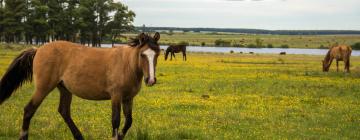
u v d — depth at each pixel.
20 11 96.69
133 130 12.71
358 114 16.86
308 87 25.61
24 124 10.90
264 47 168.25
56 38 105.94
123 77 10.30
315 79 30.83
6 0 97.62
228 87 24.78
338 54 37.72
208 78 30.20
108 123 13.87
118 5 107.75
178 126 13.62
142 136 11.47
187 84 25.86
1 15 97.31
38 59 10.94
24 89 22.25
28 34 100.19
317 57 76.19
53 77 10.91
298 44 193.38
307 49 157.25
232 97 20.56
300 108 17.89
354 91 24.27
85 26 100.50
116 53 10.55
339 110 17.67
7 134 11.73
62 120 14.02
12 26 96.69
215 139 12.02
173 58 63.16
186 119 14.84
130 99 10.68
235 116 15.70
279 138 12.41
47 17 98.75
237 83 27.08
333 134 13.30
